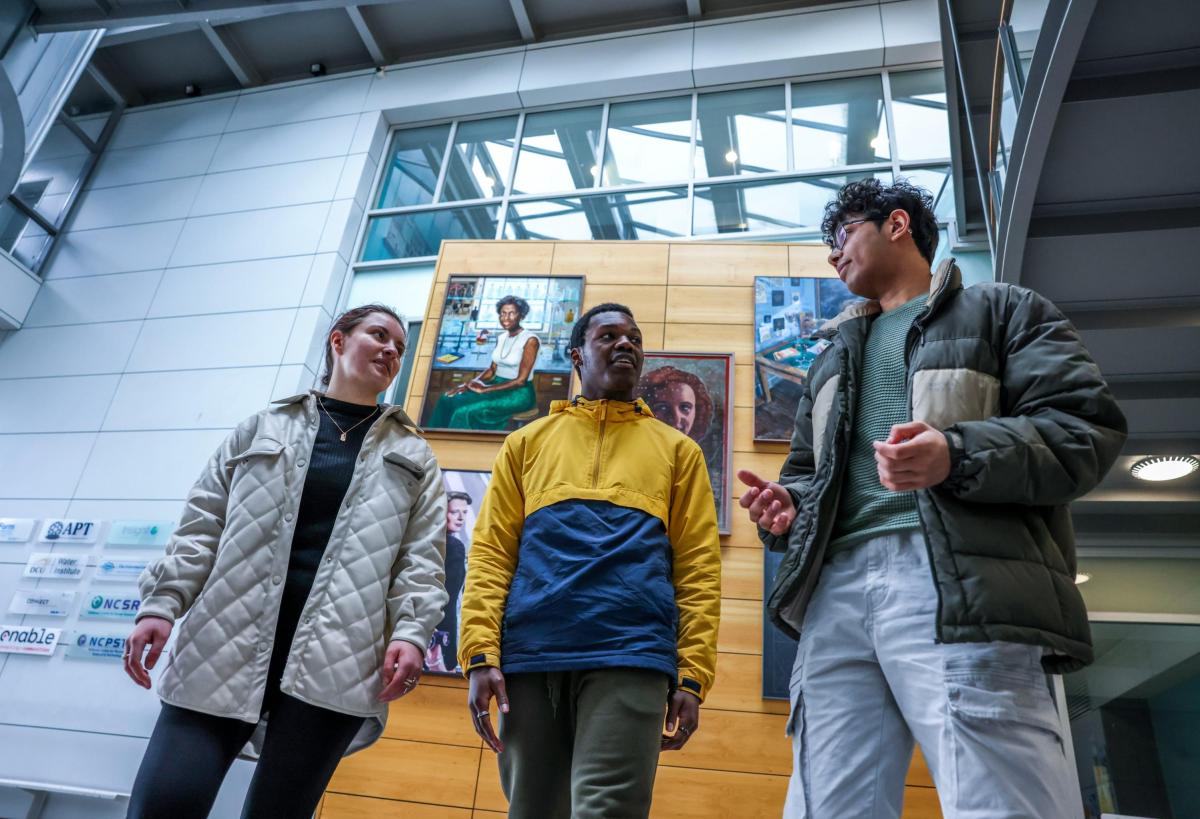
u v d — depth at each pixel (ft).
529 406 15.57
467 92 24.86
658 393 15.20
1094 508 14.14
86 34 20.61
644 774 4.45
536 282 17.20
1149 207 10.47
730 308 16.38
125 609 16.25
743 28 24.08
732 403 14.96
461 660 5.16
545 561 5.31
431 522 6.32
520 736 4.86
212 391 19.29
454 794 12.04
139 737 14.92
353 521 5.90
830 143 21.58
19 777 14.76
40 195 24.08
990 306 4.54
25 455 19.29
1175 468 13.47
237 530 5.61
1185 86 9.13
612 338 6.77
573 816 4.36
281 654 5.40
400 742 12.53
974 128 15.47
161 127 26.94
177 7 18.93
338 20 26.27
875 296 5.61
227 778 13.83
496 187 22.89
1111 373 12.11
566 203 21.93
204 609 5.25
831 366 5.29
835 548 4.52
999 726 3.43
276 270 21.34
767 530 4.99
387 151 24.73
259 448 6.00
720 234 20.30
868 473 4.62
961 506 3.85
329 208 22.52
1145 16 8.84
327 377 7.63
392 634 5.65
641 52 24.39
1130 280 11.02
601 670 4.77
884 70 22.47
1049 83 9.11
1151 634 13.08
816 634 4.38
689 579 5.57
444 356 16.43
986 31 14.64
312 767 5.06
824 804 3.98
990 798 3.32
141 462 18.51
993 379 4.31
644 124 23.45
